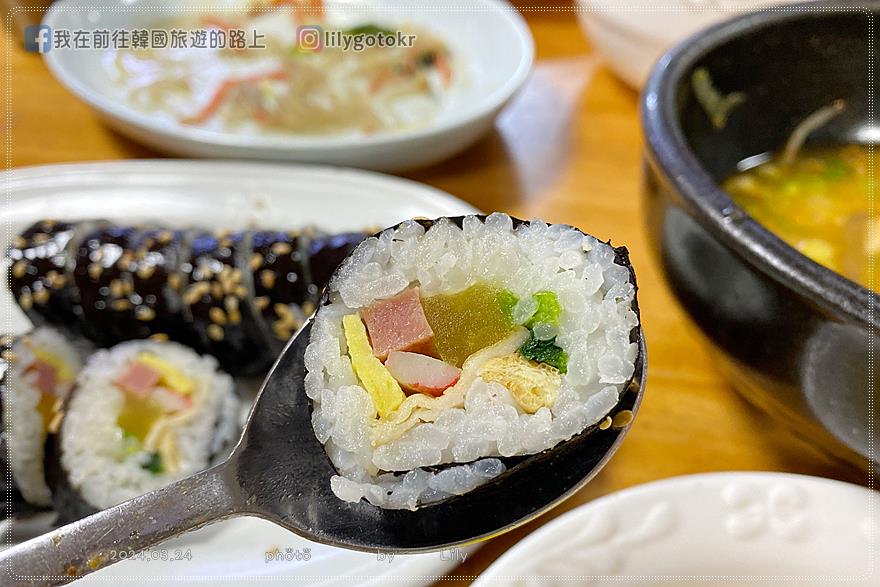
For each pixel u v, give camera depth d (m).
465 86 0.30
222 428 0.20
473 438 0.11
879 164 0.21
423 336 0.12
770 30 0.19
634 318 0.11
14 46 0.31
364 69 0.31
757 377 0.15
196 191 0.23
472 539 0.11
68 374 0.20
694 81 0.18
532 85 0.29
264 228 0.22
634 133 0.27
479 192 0.24
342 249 0.20
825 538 0.14
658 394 0.19
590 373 0.11
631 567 0.14
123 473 0.18
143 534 0.11
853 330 0.12
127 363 0.20
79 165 0.24
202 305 0.20
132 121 0.24
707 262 0.15
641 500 0.14
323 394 0.11
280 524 0.11
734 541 0.14
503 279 0.12
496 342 0.12
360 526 0.11
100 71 0.30
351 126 0.29
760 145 0.22
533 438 0.11
